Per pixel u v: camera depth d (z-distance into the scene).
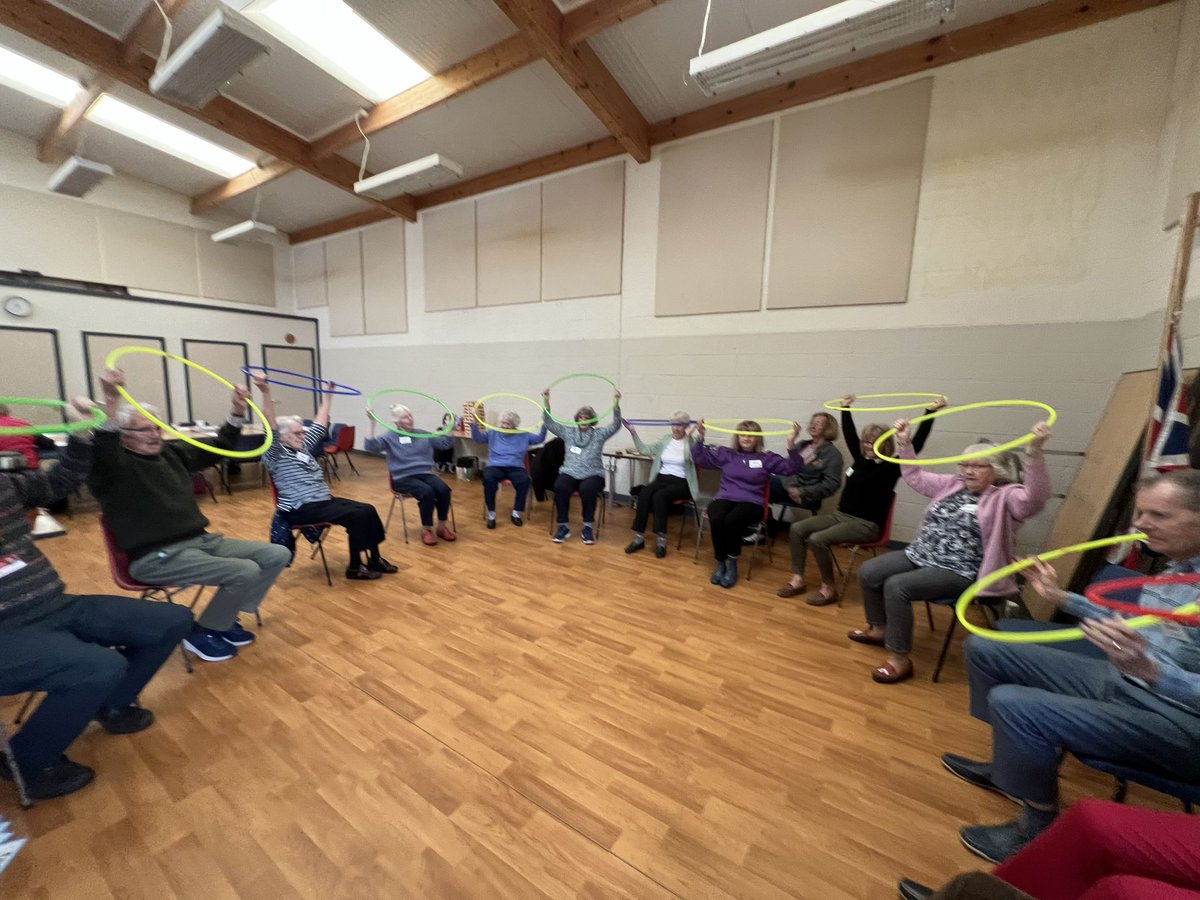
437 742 1.69
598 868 1.27
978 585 1.43
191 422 6.72
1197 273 2.29
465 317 6.15
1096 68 2.94
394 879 1.23
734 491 3.22
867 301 3.71
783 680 2.09
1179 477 1.13
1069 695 1.33
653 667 2.17
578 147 4.97
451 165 4.39
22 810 1.40
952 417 3.50
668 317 4.65
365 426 7.64
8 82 4.52
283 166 5.62
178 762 1.59
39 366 5.70
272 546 2.39
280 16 3.44
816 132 3.77
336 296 7.61
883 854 1.32
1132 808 0.92
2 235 5.50
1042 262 3.17
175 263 6.75
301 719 1.80
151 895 1.19
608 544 3.84
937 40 3.31
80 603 1.62
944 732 1.79
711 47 3.47
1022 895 0.79
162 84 3.42
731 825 1.40
